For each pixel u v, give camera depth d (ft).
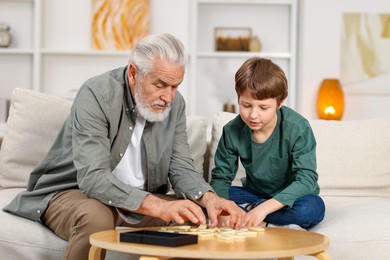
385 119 10.19
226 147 8.73
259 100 7.86
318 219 8.01
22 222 7.84
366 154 9.84
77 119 7.55
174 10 17.90
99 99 7.59
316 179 8.20
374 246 7.78
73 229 7.10
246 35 17.95
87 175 7.25
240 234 6.41
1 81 17.79
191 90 17.22
